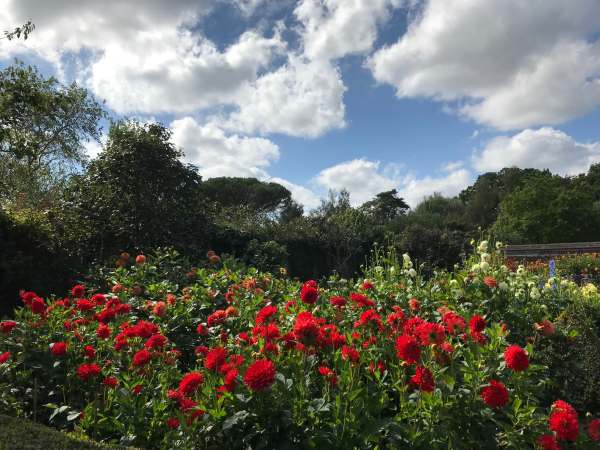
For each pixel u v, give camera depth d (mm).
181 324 4285
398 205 46125
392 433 2150
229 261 6410
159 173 9125
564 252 15375
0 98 9773
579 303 4812
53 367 3146
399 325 2873
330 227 14867
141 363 2701
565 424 2064
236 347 3021
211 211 10484
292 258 13445
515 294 4598
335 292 4645
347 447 2094
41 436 2365
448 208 40594
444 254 15711
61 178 17125
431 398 2217
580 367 3859
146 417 2580
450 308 4062
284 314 3701
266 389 2127
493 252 5680
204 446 2191
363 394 2387
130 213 8609
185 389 2281
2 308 6379
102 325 3270
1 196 13594
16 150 10516
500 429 2414
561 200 27516
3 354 3102
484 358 2557
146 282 5594
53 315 3723
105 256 8242
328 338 2568
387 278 5133
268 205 42250
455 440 2189
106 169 8891
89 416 2592
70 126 17969
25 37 9461
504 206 29688
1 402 2857
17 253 6723
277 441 2125
